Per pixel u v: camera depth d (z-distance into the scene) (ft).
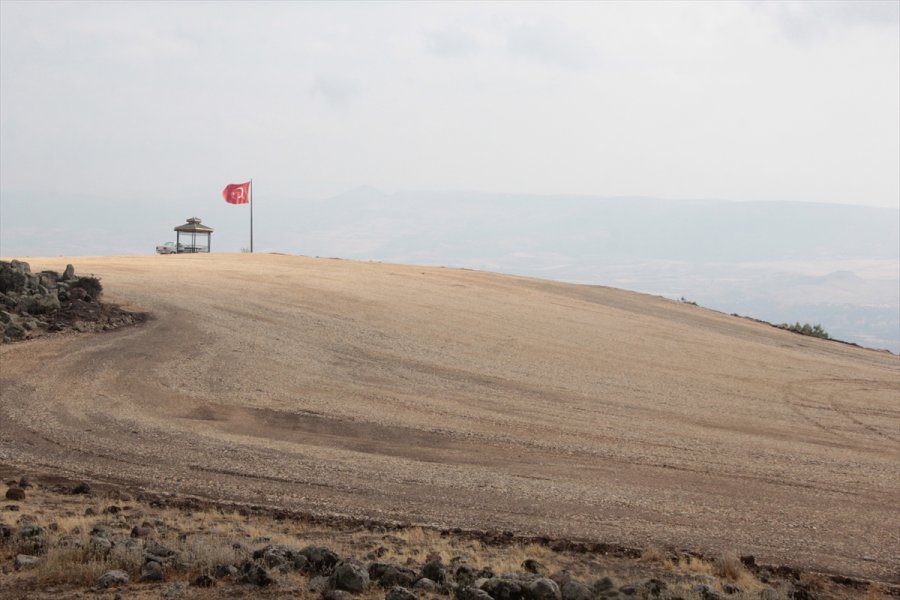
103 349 139.23
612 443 102.27
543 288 282.56
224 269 257.75
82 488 68.18
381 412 112.16
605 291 297.74
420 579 42.91
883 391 155.12
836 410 135.03
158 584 41.57
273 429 100.99
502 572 47.83
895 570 60.80
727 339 212.02
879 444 112.16
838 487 87.51
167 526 56.29
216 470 80.53
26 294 157.17
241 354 143.23
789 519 73.72
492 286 271.28
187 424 100.53
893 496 84.94
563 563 53.83
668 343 194.29
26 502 61.82
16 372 121.70
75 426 96.17
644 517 71.20
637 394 136.56
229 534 54.70
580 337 190.60
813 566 60.54
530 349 170.40
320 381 129.08
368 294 223.71
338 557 45.68
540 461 91.86
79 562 43.39
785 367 176.14
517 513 70.08
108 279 207.82
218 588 40.98
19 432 92.27
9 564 43.57
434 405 118.32
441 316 200.34
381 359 148.77
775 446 106.83
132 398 111.75
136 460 83.15
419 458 90.48
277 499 70.90
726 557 55.62
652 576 51.67
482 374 143.02
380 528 61.67
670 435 109.19
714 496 80.53
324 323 177.47
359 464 85.56
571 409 121.60
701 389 145.38
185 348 144.25
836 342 248.52
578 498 76.28
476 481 80.74
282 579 42.45
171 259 293.84
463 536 60.54
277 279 237.86
